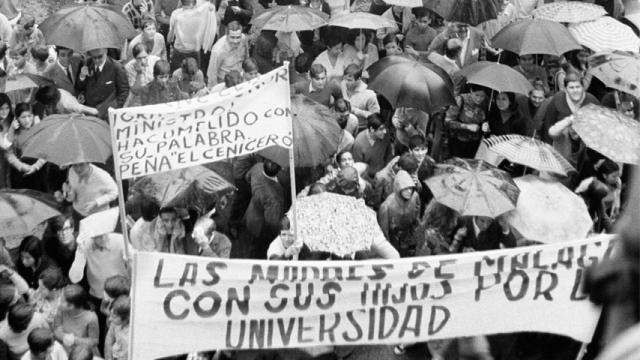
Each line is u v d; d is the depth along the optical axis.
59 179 11.31
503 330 7.97
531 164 10.18
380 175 10.96
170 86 12.68
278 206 10.48
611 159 10.39
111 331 8.70
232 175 10.09
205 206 9.64
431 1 13.97
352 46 13.84
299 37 14.58
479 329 7.95
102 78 12.96
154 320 7.51
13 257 10.76
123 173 8.29
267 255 9.77
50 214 9.53
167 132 8.33
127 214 10.24
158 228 9.57
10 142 11.49
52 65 13.03
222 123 8.41
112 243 9.55
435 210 10.00
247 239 10.77
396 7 15.55
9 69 13.29
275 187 10.48
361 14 13.82
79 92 13.18
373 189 10.98
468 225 9.80
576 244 7.92
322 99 12.68
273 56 14.32
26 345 8.55
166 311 7.51
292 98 11.03
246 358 8.62
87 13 13.18
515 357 8.64
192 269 7.49
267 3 15.81
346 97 13.25
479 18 13.74
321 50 14.58
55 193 11.31
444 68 13.62
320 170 11.09
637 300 1.58
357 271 7.67
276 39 14.35
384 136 11.89
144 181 9.75
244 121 8.42
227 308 7.57
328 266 7.62
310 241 8.70
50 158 10.37
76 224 10.65
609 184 11.08
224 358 8.68
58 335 8.94
